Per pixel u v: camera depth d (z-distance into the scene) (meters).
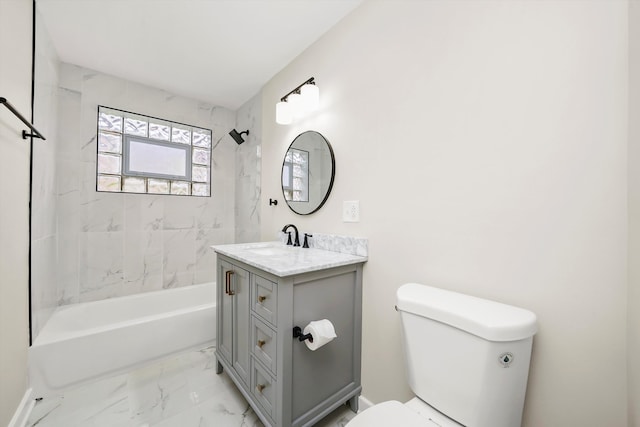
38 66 1.52
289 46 1.78
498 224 0.91
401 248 1.20
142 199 2.35
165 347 1.80
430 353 0.87
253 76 2.16
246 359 1.34
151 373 1.66
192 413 1.33
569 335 0.77
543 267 0.81
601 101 0.71
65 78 1.98
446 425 0.80
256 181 2.45
